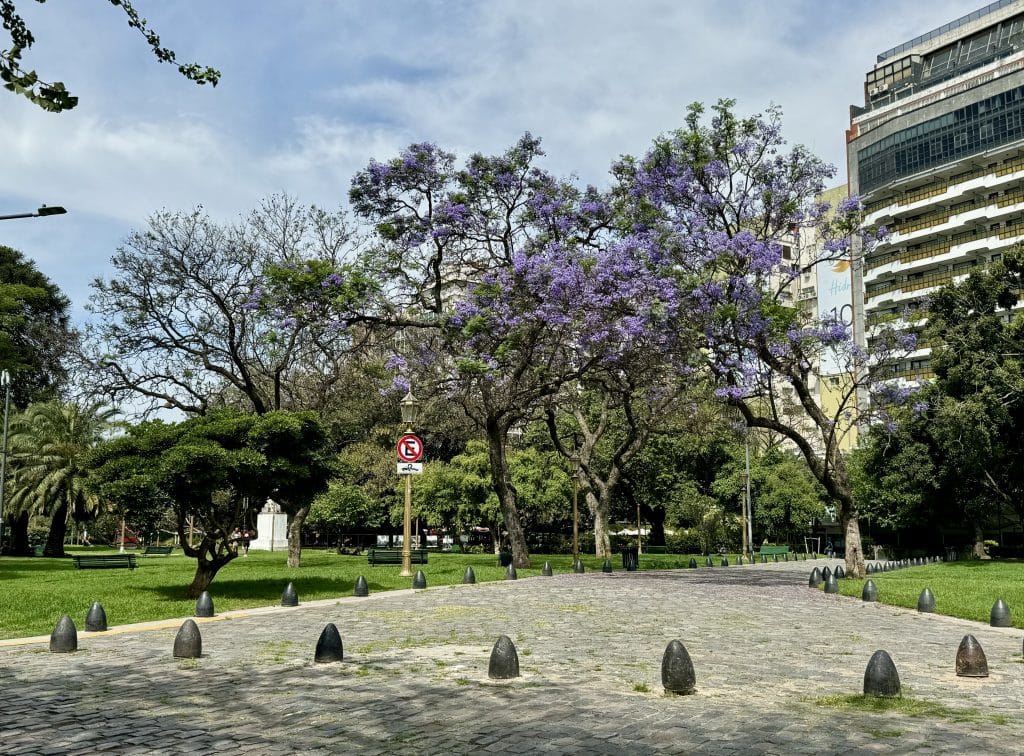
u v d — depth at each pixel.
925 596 16.77
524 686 8.41
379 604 16.98
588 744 6.19
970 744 6.14
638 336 24.02
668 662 8.11
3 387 51.38
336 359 32.59
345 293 26.23
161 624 13.74
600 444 50.41
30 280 54.81
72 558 45.34
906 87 69.31
